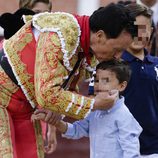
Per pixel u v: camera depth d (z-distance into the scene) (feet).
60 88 35.83
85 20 36.11
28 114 39.45
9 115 38.73
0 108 38.55
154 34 55.67
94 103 36.29
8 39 39.11
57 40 35.58
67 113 36.14
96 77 40.45
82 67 38.73
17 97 38.50
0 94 38.40
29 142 39.50
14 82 38.11
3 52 38.22
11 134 38.63
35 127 39.68
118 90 40.37
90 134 41.86
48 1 50.16
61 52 35.53
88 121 42.04
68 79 37.60
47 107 35.88
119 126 40.88
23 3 50.01
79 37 36.01
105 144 41.14
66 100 35.83
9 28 41.09
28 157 39.37
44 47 35.73
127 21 35.37
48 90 35.40
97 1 86.38
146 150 45.57
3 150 38.11
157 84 45.75
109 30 35.22
